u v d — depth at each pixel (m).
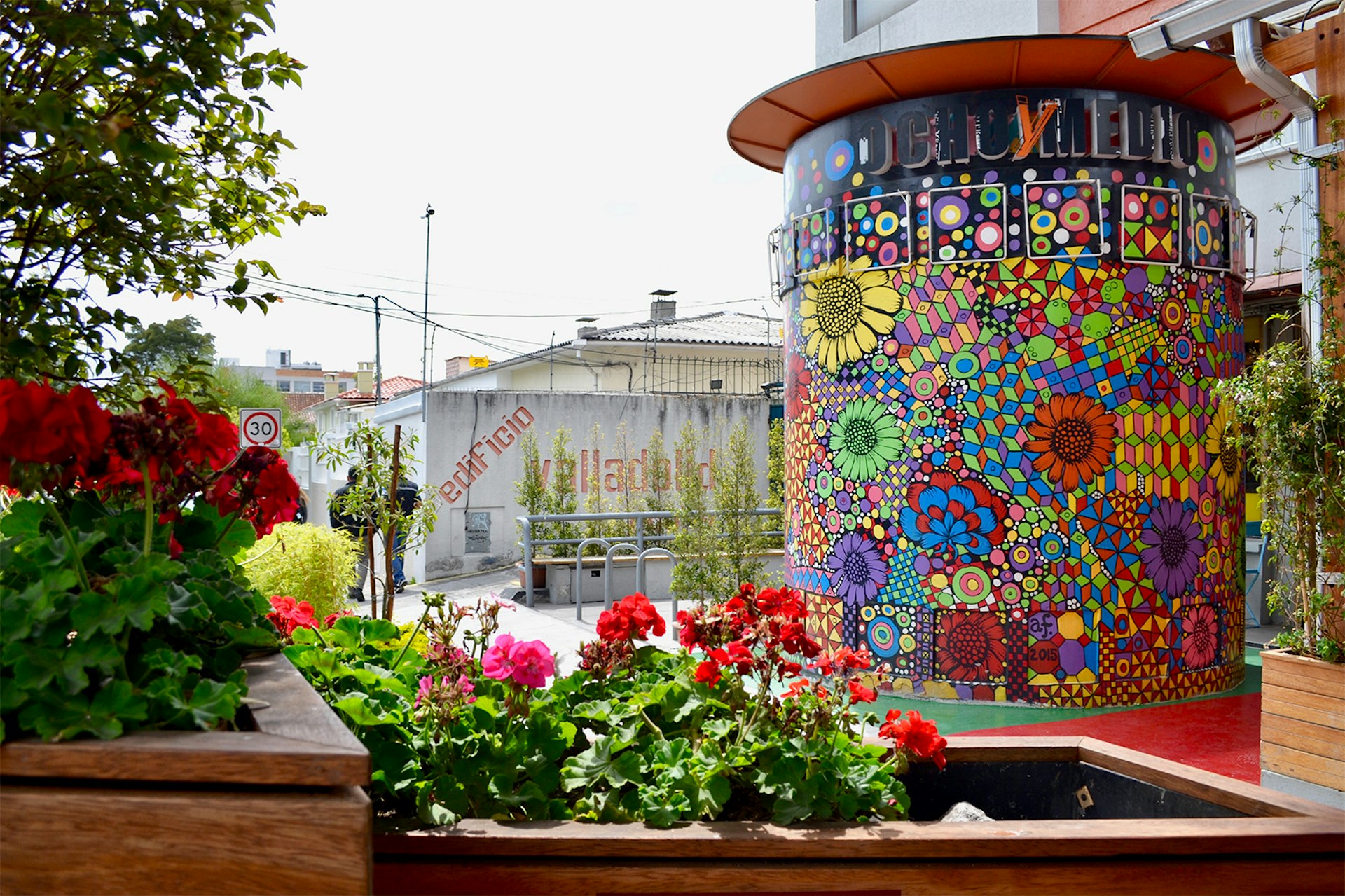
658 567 13.06
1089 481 6.44
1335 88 5.05
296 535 7.04
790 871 2.00
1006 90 6.52
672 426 19.98
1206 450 6.75
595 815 2.30
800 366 7.49
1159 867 2.00
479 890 1.99
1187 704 6.52
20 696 1.57
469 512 18.83
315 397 70.75
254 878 1.50
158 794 1.51
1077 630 6.43
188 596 1.91
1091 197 6.44
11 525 2.16
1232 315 7.03
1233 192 7.14
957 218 6.59
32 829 1.48
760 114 7.20
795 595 2.66
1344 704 4.58
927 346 6.68
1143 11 8.53
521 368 25.33
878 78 6.49
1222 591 6.85
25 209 2.90
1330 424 4.74
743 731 2.40
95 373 3.15
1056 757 2.68
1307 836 2.02
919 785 2.68
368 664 2.78
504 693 2.51
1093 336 6.44
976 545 6.55
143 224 2.88
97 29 2.50
